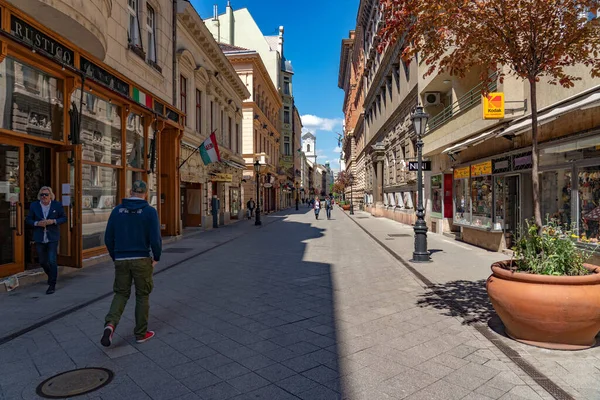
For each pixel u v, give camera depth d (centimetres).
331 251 1263
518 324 438
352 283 778
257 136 3678
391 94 2711
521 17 464
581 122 771
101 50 922
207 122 2119
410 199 2253
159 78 1407
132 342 454
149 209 456
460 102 1399
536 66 490
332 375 372
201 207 2011
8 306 585
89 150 984
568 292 403
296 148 7756
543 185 940
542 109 877
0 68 700
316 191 11631
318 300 648
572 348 422
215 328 506
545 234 482
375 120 3475
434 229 1816
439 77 1543
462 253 1149
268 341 460
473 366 390
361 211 4662
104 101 1055
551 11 449
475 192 1323
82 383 352
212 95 2198
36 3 678
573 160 809
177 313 573
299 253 1216
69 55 841
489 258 1054
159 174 1395
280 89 5791
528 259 464
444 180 1683
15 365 388
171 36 1547
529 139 962
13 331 473
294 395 334
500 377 366
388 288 732
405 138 2273
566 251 446
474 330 495
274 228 2216
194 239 1581
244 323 527
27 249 807
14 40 676
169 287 745
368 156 4003
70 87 862
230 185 2750
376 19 3041
